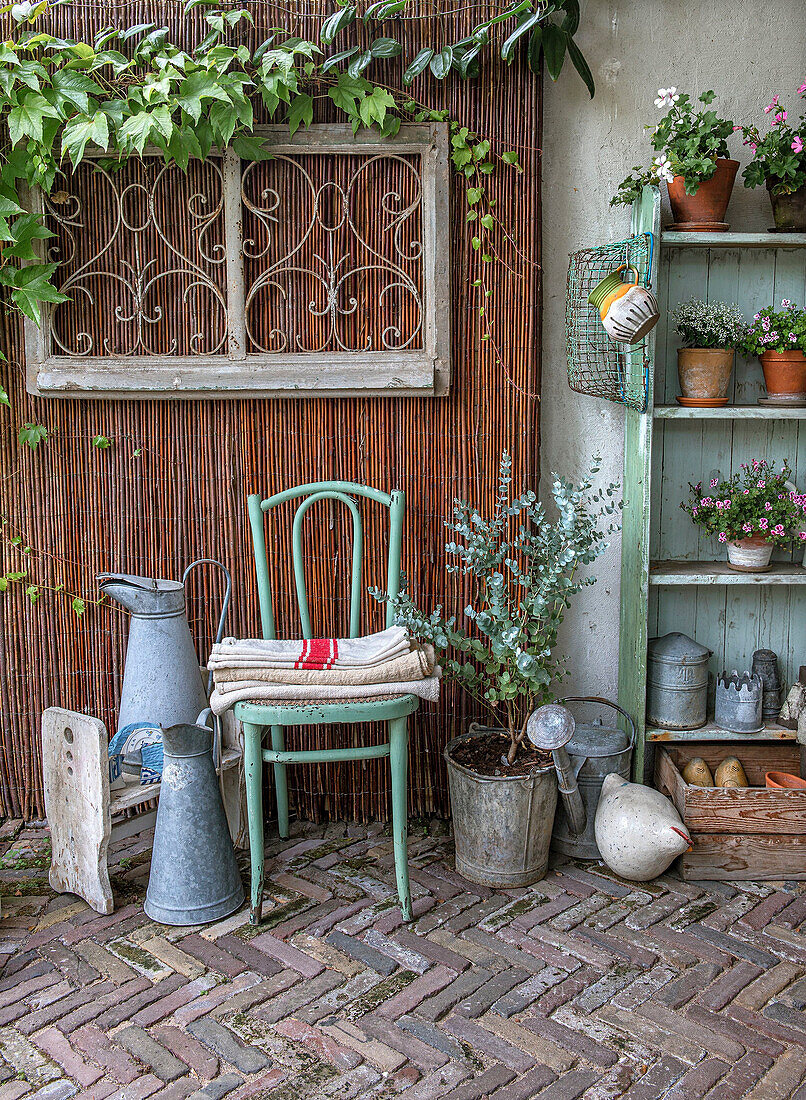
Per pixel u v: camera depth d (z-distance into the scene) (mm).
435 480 2734
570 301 2705
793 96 2725
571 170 2709
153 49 2443
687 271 2734
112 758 2377
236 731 2631
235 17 2475
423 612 2789
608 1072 1792
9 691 2814
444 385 2635
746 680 2758
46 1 2455
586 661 2914
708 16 2678
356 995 2012
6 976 2078
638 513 2656
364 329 2674
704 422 2818
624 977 2078
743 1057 1836
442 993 2020
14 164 2494
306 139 2551
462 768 2424
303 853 2646
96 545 2775
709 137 2465
